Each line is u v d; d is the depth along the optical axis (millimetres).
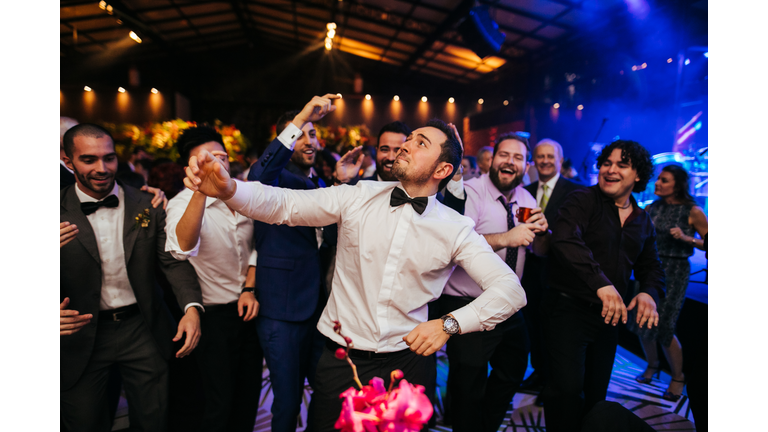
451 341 1915
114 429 2236
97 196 1603
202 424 1864
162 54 12555
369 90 13875
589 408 1997
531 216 1800
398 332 1383
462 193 1954
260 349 1994
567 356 1863
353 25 10664
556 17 7801
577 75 8758
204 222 1739
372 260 1369
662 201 2932
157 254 1719
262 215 1261
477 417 1917
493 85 12594
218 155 1868
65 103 11375
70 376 1536
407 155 1374
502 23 8539
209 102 13336
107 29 10234
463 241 1342
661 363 3133
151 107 11727
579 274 1771
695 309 2832
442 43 10531
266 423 2330
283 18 11227
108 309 1628
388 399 756
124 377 1710
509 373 2047
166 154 5824
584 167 6566
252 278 1898
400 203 1349
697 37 5945
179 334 1604
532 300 2748
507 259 2129
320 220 1386
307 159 2045
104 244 1600
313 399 2045
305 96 13789
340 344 1402
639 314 1829
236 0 10156
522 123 10648
